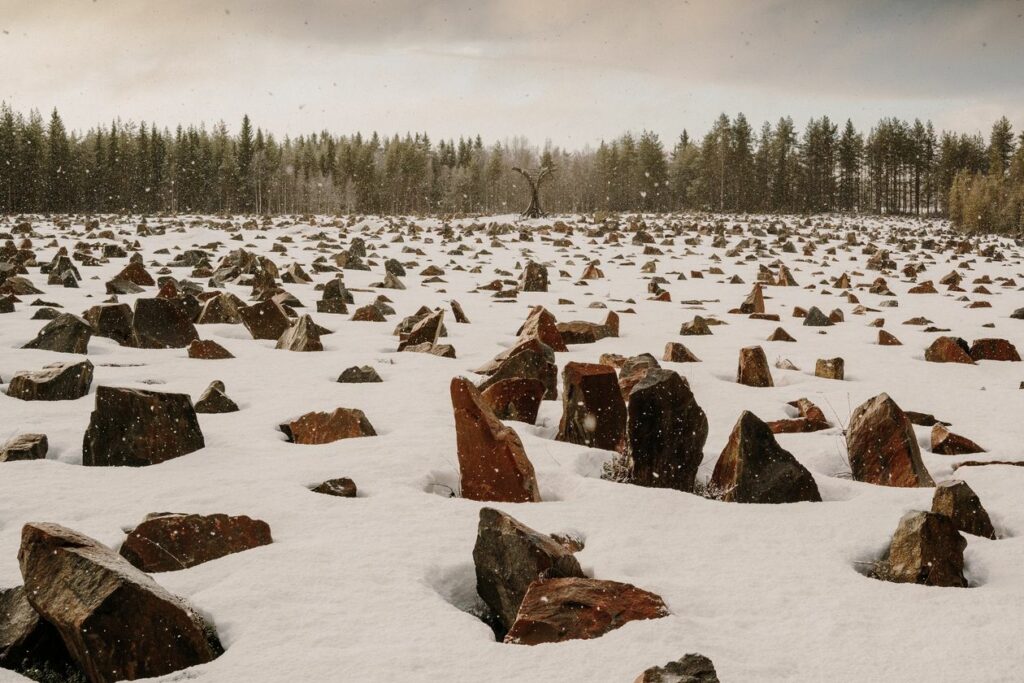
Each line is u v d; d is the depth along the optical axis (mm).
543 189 122938
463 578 5238
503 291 23062
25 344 12969
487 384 10656
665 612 4348
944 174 107500
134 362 12359
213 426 8836
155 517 5402
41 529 4336
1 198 90125
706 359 14062
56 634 4238
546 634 4199
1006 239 57906
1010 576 5129
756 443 7039
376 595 4688
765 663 3865
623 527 5949
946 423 9930
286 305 18656
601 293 24516
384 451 7867
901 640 4148
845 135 114312
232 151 125188
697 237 46500
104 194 104688
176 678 3773
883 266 33531
